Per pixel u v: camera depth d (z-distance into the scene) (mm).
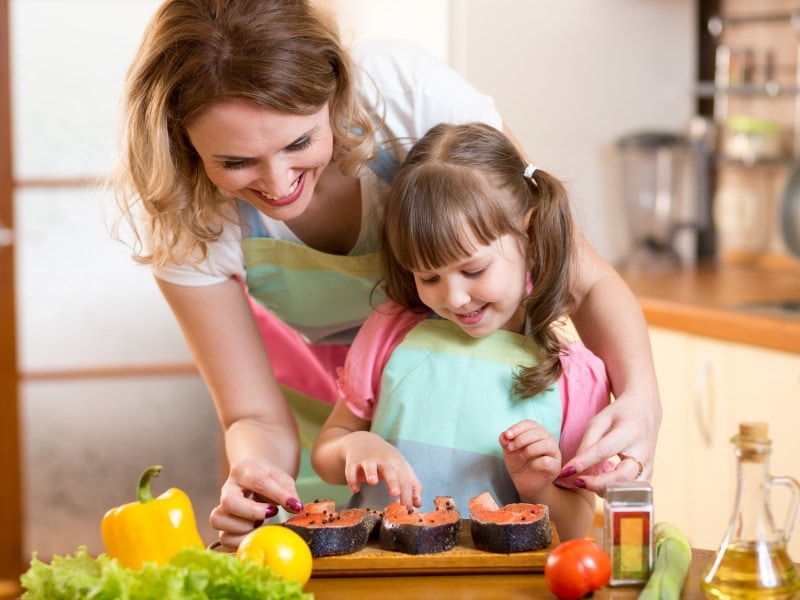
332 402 1941
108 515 1220
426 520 1285
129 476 4074
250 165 1373
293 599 1075
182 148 1444
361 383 1614
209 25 1334
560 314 1549
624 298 1633
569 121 3457
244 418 1682
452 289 1469
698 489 2814
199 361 1711
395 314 1640
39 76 3902
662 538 1279
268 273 1730
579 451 1384
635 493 1213
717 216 3629
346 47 1581
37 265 3961
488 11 3336
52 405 4008
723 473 2732
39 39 3891
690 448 2834
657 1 3508
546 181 1550
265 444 1609
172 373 4066
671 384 2885
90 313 4004
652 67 3535
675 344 2863
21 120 3904
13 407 3967
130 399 4055
